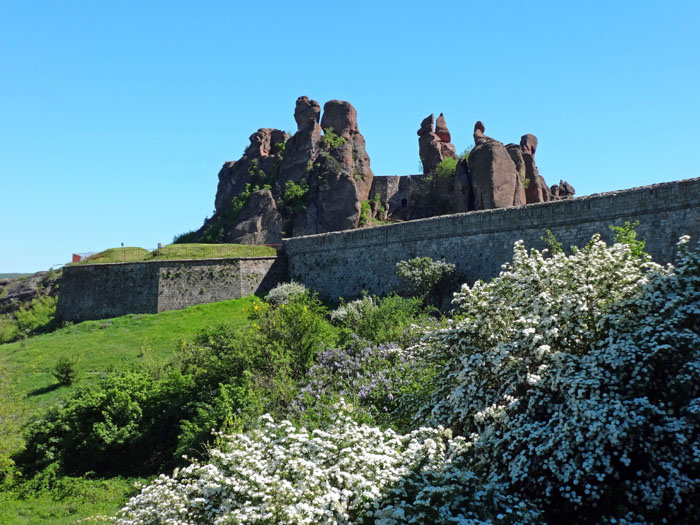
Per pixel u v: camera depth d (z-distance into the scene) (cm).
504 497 805
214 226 6222
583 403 812
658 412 791
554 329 922
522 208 2686
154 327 3572
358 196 5575
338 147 5916
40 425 2072
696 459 771
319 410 1501
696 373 801
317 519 757
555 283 1045
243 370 1988
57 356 3194
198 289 3975
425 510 739
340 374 1817
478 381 1005
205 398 1944
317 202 5650
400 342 1998
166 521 862
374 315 2319
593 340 951
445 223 3077
